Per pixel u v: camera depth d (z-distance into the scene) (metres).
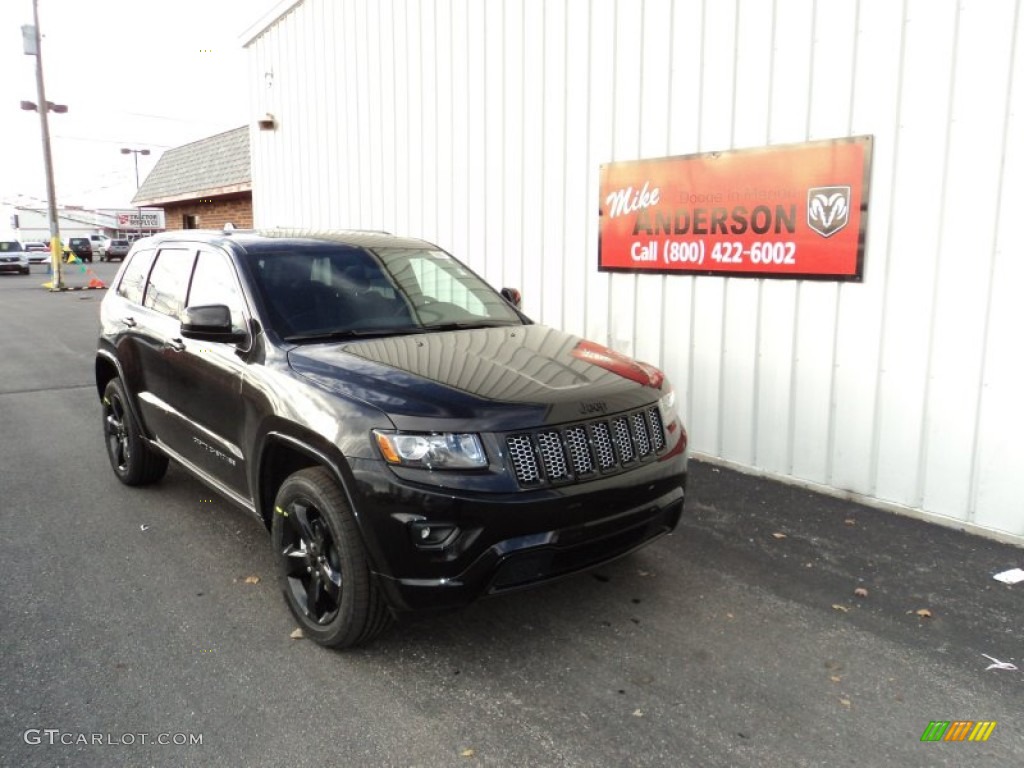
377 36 9.29
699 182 5.86
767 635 3.60
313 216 11.24
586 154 6.79
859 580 4.13
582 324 7.06
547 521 3.16
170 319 4.83
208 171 18.41
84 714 3.01
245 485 4.03
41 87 26.28
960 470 4.73
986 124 4.39
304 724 2.96
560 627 3.68
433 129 8.59
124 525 4.91
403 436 3.12
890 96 4.77
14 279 34.28
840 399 5.25
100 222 86.50
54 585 4.09
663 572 4.24
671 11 5.93
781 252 5.41
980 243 4.49
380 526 3.11
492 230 7.96
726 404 5.96
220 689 3.18
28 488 5.64
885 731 2.92
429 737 2.88
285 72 11.48
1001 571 4.22
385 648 3.50
